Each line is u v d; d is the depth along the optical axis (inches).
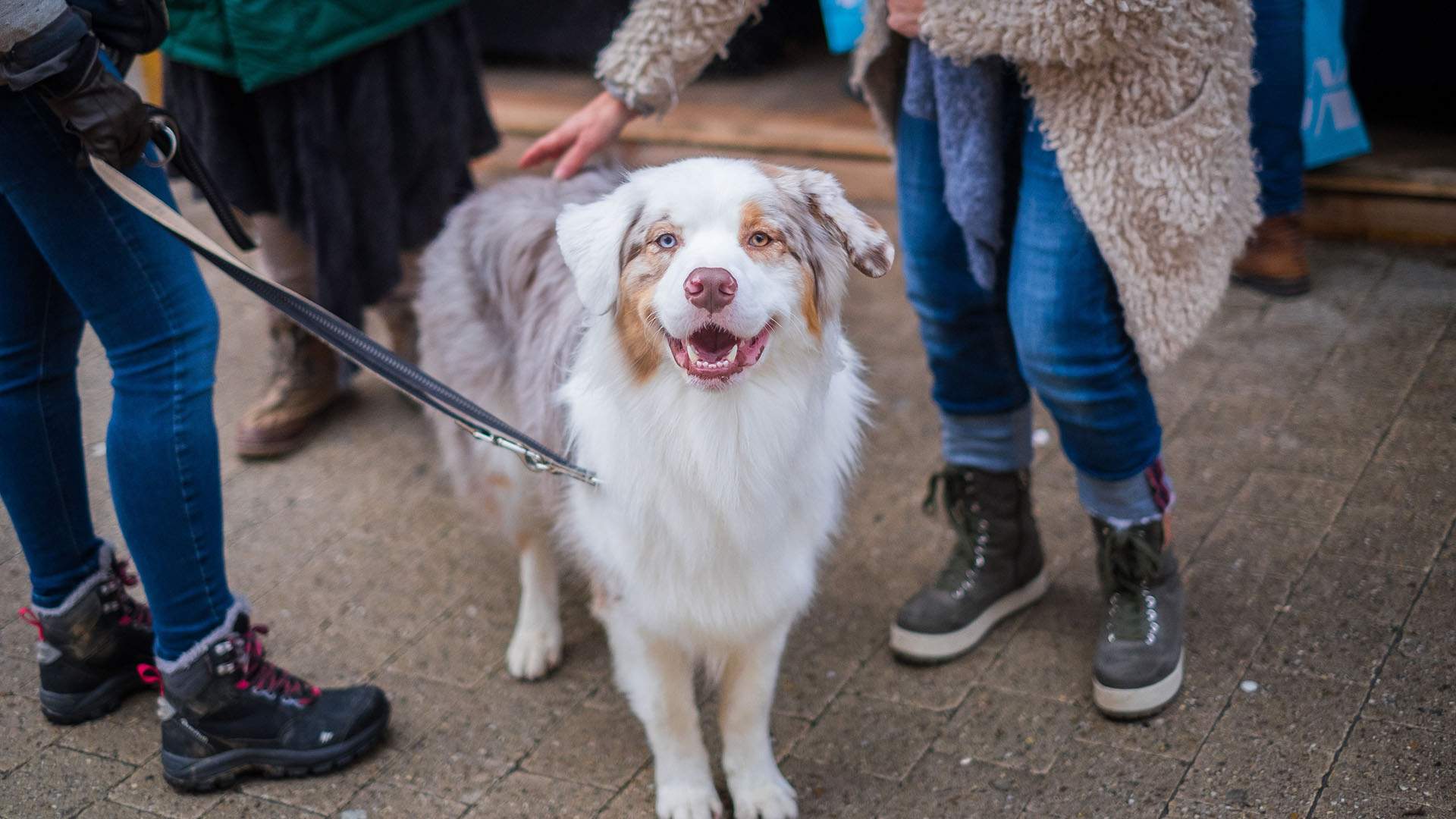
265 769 89.2
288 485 130.0
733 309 68.3
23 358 84.0
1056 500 119.5
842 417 84.7
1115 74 76.0
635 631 84.5
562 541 90.2
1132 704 89.4
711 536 78.8
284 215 124.3
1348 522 108.9
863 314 157.5
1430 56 169.0
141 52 75.3
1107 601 95.0
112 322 78.0
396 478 130.9
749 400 76.0
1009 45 74.4
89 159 71.2
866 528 117.6
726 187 72.6
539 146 97.2
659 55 90.7
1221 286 84.8
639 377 76.9
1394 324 138.9
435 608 110.3
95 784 89.5
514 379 97.8
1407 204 154.6
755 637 83.9
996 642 101.2
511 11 206.7
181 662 84.9
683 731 86.3
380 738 93.4
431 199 130.3
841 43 121.6
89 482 127.3
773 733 93.3
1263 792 81.7
